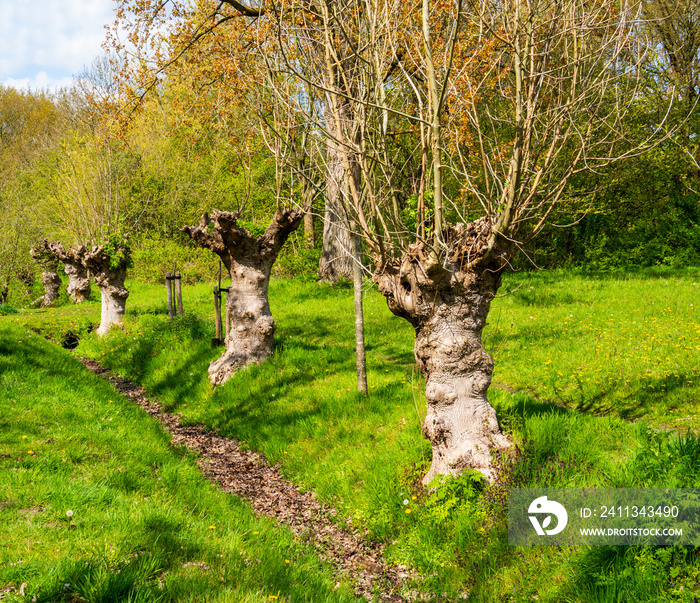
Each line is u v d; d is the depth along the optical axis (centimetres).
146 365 1152
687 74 1761
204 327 1271
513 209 486
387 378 835
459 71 506
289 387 853
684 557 349
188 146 2589
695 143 1905
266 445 702
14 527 388
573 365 884
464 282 525
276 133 686
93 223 2039
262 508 563
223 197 2684
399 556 457
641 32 478
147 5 1336
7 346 1041
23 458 532
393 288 563
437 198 477
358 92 611
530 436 548
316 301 1758
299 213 988
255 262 974
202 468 659
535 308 1355
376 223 600
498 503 462
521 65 462
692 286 1423
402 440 613
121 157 2339
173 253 2606
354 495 555
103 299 1512
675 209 2159
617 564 352
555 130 495
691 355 838
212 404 869
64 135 3488
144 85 1405
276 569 398
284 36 609
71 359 1152
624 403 721
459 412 534
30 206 2738
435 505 490
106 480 506
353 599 395
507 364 956
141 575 342
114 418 737
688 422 637
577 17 479
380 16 572
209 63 1234
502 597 376
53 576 322
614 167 1845
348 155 605
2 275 2534
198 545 405
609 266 2083
